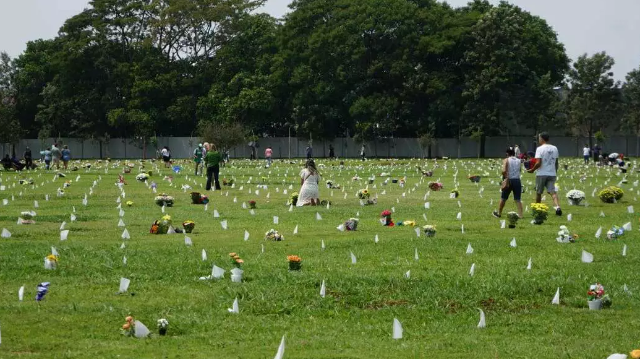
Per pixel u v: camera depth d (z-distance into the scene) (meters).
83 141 81.19
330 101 77.75
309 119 76.19
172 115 77.50
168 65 80.94
